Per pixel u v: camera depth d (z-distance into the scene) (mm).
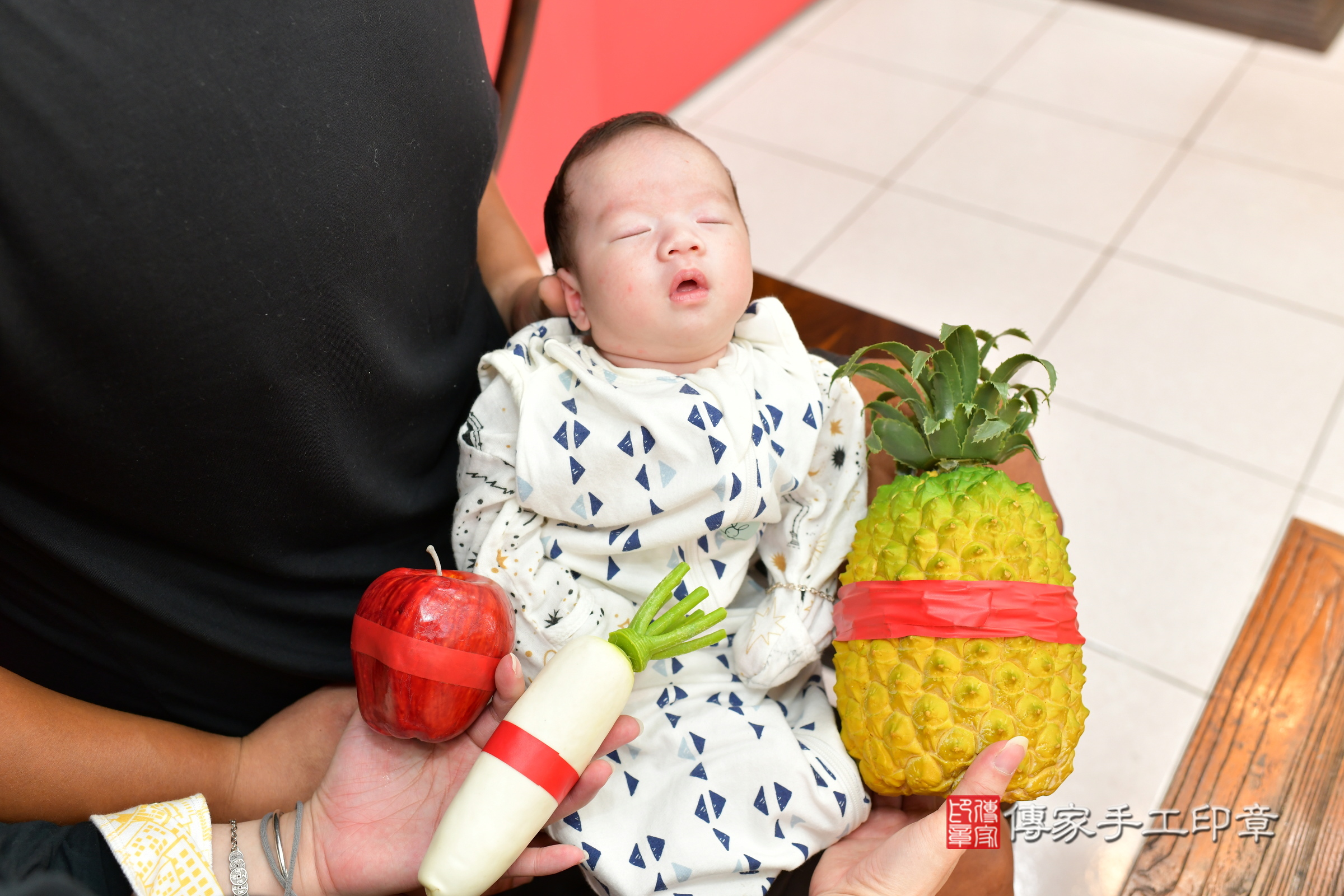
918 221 2367
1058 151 2541
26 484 626
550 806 620
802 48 2951
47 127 533
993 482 729
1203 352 2037
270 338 618
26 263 540
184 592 695
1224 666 1276
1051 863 1321
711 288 789
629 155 812
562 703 627
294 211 610
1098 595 1660
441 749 695
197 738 714
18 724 615
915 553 704
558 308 877
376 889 668
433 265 739
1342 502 1786
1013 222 2346
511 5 1075
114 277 561
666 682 816
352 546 772
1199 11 2943
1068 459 1854
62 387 574
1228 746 1197
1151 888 1090
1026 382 1985
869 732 713
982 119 2658
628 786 778
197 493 649
